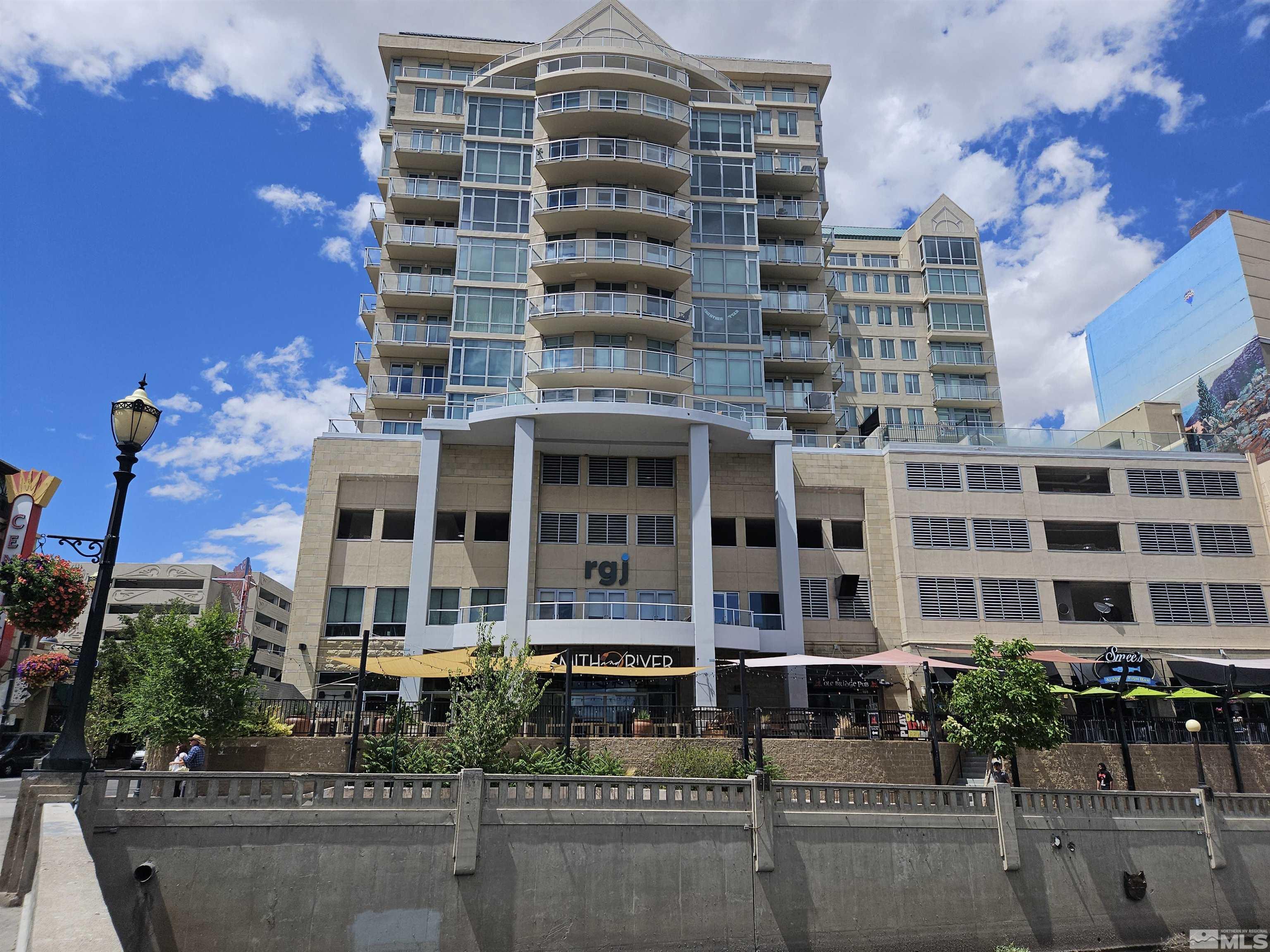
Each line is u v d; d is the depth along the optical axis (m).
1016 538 37.31
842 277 67.62
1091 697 35.16
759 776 17.70
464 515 36.97
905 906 17.95
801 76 53.62
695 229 44.09
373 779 15.75
